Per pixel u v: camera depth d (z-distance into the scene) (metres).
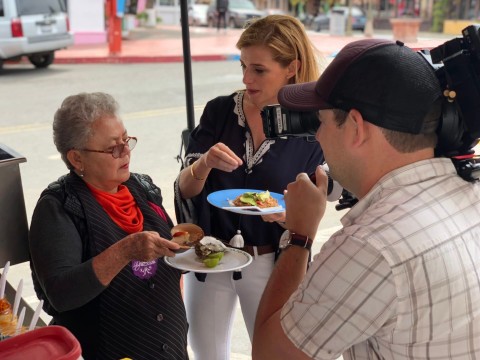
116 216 2.05
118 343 1.97
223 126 2.42
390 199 1.23
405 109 1.19
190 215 2.41
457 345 1.21
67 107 2.00
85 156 2.00
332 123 1.28
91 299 1.87
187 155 2.46
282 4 19.80
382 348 1.25
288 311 1.28
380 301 1.16
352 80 1.22
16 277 3.97
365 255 1.17
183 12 3.01
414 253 1.16
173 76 10.63
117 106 2.05
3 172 2.13
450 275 1.17
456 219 1.22
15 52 11.51
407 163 1.25
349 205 1.49
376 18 14.13
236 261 2.18
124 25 17.22
